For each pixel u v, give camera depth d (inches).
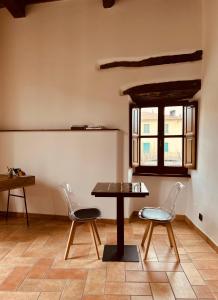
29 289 92.0
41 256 118.6
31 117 184.1
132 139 171.9
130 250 123.8
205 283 96.6
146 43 163.5
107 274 102.6
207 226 137.1
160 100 179.6
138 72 165.5
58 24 177.0
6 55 186.1
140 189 117.9
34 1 177.0
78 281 97.3
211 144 134.9
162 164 182.4
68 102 177.6
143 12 163.5
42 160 175.9
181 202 175.6
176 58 158.9
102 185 128.9
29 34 181.9
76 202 168.2
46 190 176.2
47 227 159.6
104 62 170.1
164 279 99.1
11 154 180.7
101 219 168.6
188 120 166.1
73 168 171.0
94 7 170.7
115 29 167.8
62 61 177.5
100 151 166.1
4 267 108.1
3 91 187.6
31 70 182.9
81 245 131.3
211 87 137.5
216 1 131.8
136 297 87.6
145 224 165.5
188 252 123.5
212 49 136.9
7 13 184.2
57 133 172.6
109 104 170.7
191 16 156.5
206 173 140.6
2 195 184.1
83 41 173.5
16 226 161.6
